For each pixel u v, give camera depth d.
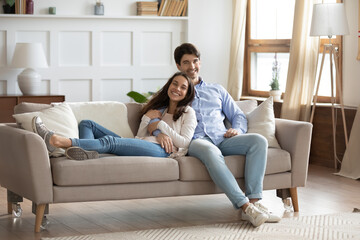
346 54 5.70
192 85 3.94
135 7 6.76
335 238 3.24
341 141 5.55
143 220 3.71
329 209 4.00
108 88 6.73
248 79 7.22
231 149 3.78
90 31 6.60
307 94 5.72
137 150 3.65
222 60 7.16
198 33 7.03
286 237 3.25
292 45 5.79
